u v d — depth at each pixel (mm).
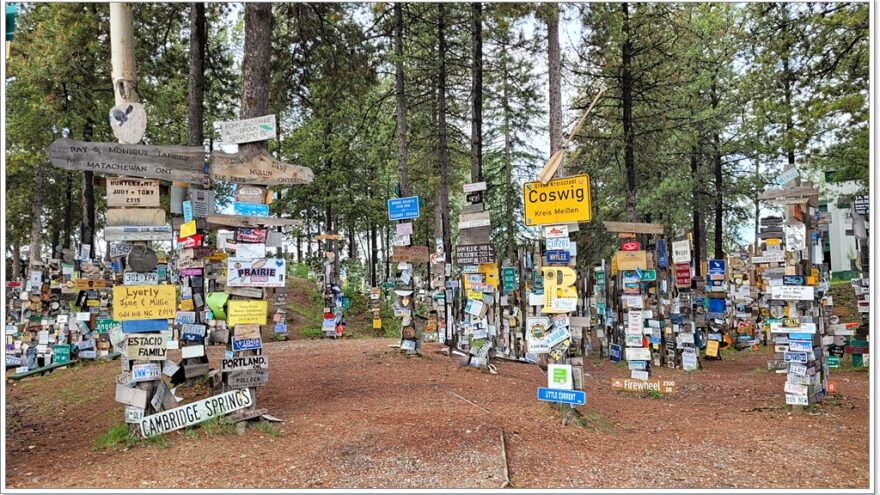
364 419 6516
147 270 6051
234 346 6293
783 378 10664
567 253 6766
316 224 26797
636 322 9219
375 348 12125
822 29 12227
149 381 6008
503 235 21266
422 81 15281
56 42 12273
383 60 13500
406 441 5754
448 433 5992
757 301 16625
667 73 15727
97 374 10203
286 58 12328
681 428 6980
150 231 5988
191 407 6105
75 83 13711
